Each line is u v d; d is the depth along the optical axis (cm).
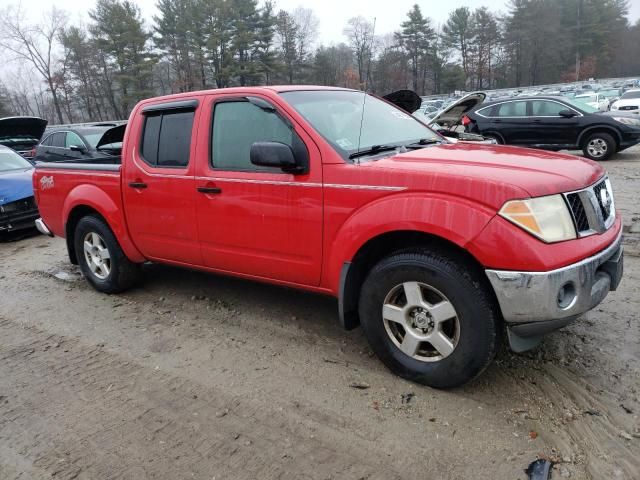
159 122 423
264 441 272
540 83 7619
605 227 293
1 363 379
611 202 323
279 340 387
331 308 441
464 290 279
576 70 7200
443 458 252
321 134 334
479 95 771
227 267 396
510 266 261
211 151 386
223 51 5266
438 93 6769
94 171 477
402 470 246
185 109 404
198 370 350
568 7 7388
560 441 259
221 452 266
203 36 5250
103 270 505
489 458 250
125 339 406
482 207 269
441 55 7119
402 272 298
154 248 442
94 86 5728
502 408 287
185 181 397
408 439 267
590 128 1230
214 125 386
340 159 321
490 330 278
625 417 274
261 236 360
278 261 358
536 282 258
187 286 516
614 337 358
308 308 443
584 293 268
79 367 365
